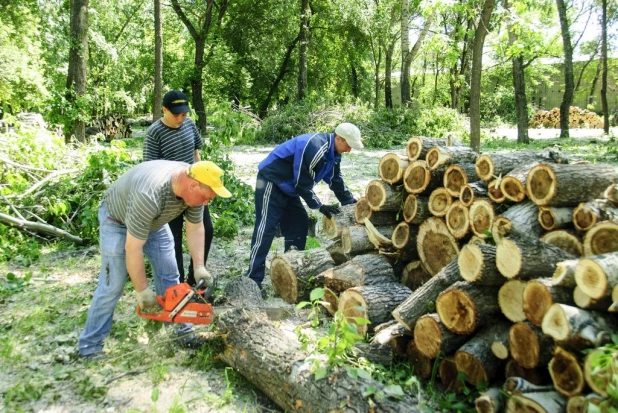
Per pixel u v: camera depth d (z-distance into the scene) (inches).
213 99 1219.9
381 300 152.7
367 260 173.5
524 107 756.6
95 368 139.2
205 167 123.0
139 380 135.0
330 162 188.9
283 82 1284.4
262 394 131.0
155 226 134.3
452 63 341.4
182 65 1176.8
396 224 190.2
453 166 164.6
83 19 494.6
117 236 139.3
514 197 149.7
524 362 113.7
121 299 187.6
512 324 124.3
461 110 1540.4
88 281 206.8
